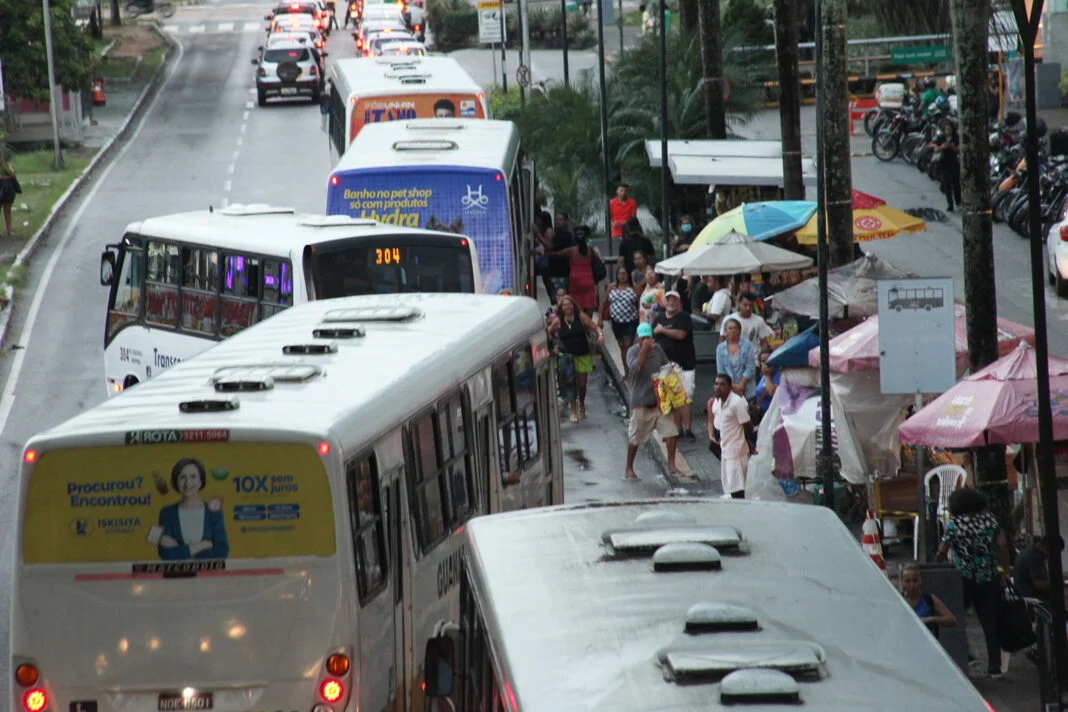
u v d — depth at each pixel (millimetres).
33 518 31719
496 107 179375
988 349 50719
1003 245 107688
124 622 31688
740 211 85688
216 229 62344
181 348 63938
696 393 81125
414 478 36188
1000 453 49469
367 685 32438
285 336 41500
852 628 20938
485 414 42688
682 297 91688
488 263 73688
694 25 143875
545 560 24234
